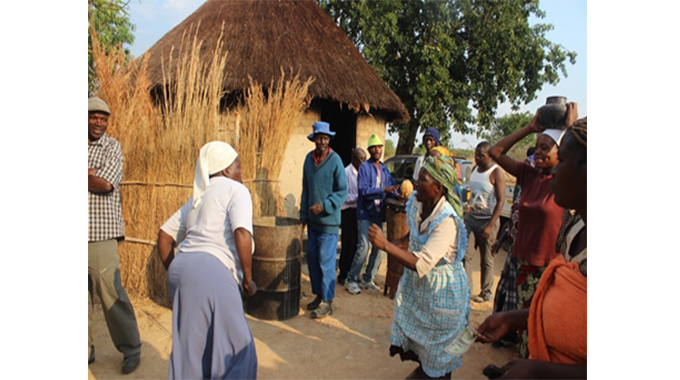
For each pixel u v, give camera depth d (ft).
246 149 16.12
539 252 9.91
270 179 16.94
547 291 4.49
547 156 9.48
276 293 13.56
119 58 14.58
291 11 29.50
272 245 13.37
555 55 50.11
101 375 10.30
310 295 16.19
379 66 45.21
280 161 17.33
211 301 7.68
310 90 24.98
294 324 13.47
